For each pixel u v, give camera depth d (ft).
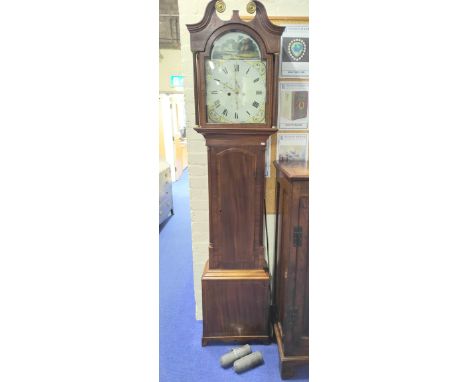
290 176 3.84
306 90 4.83
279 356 4.67
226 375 4.66
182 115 11.47
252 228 4.70
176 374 4.68
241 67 4.08
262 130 4.24
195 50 3.95
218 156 4.39
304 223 3.99
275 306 5.34
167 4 8.18
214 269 4.87
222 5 3.87
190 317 5.71
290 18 4.61
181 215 10.05
